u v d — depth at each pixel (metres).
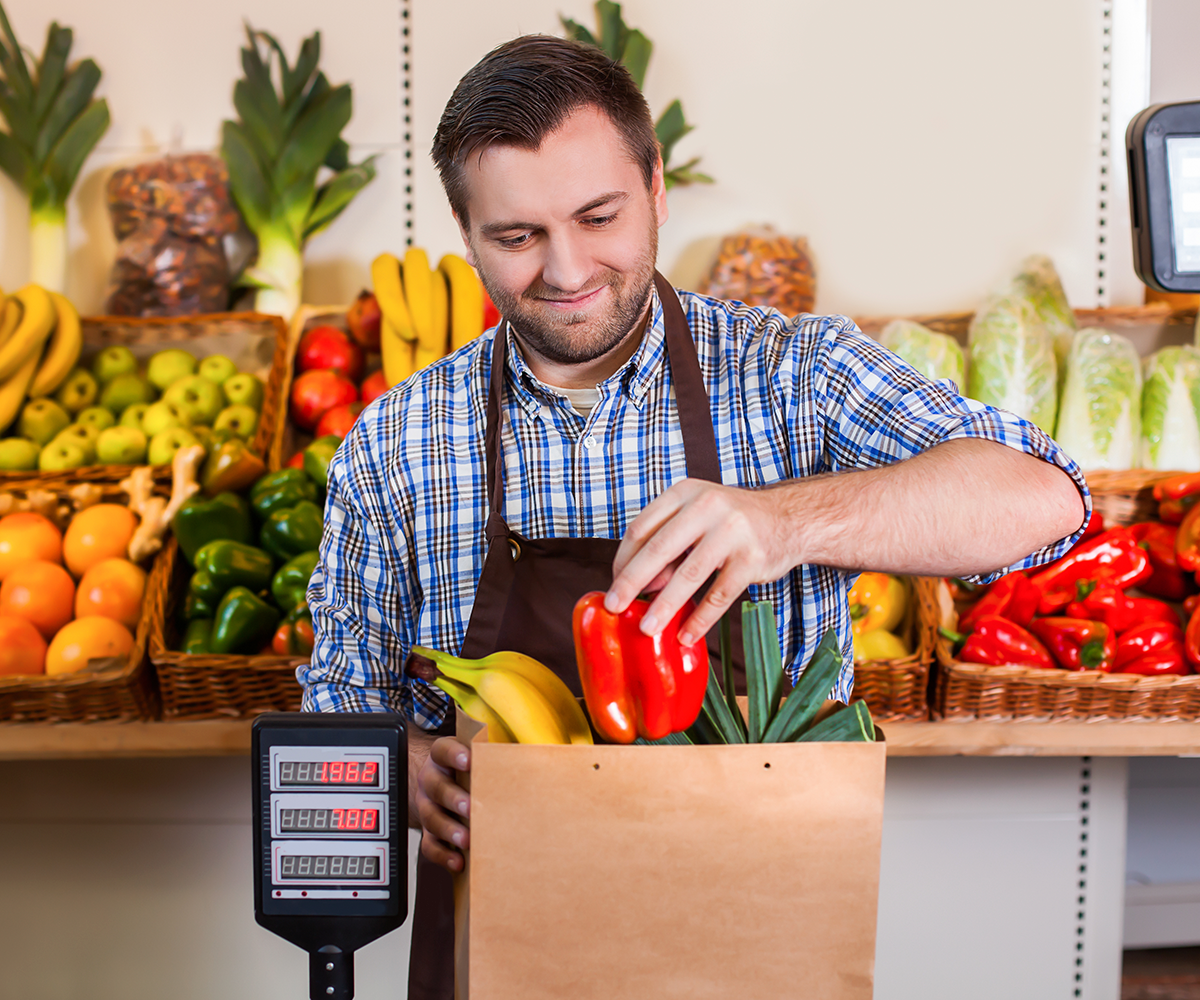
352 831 0.68
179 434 1.82
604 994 0.64
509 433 1.11
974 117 2.07
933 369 1.86
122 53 2.06
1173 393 1.83
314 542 1.71
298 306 2.02
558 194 0.87
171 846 1.84
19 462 1.82
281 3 2.05
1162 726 1.56
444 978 0.83
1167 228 0.94
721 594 0.71
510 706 0.69
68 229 2.10
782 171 2.08
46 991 1.87
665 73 2.06
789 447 1.08
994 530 0.82
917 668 1.57
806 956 0.63
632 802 0.62
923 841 1.85
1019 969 1.88
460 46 2.06
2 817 1.84
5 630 1.57
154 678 1.61
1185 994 2.10
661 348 1.09
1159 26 2.18
